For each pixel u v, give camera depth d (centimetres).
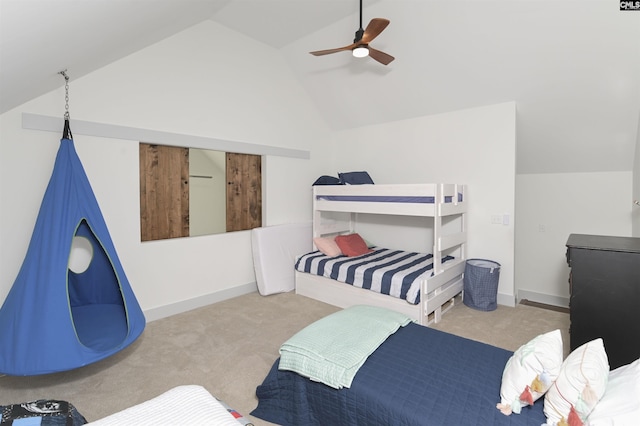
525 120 353
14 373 193
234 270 389
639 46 251
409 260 370
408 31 318
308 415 172
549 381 126
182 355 254
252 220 414
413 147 422
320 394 166
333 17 332
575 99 309
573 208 401
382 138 452
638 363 123
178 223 345
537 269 431
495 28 284
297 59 419
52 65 207
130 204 304
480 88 344
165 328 301
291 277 416
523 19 268
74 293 285
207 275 364
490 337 279
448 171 393
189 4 248
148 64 311
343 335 188
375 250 433
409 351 178
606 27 250
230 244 385
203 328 302
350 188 378
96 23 178
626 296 198
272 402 188
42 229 220
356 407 150
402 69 362
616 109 301
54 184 230
